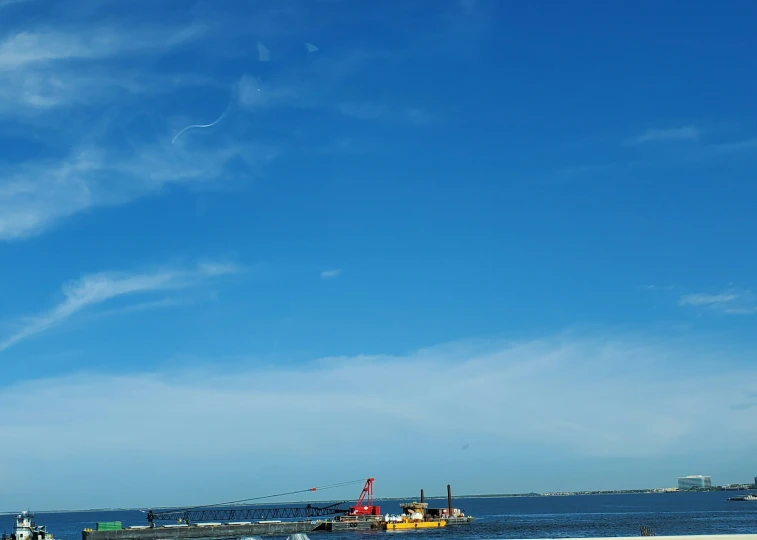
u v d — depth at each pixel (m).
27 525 159.00
